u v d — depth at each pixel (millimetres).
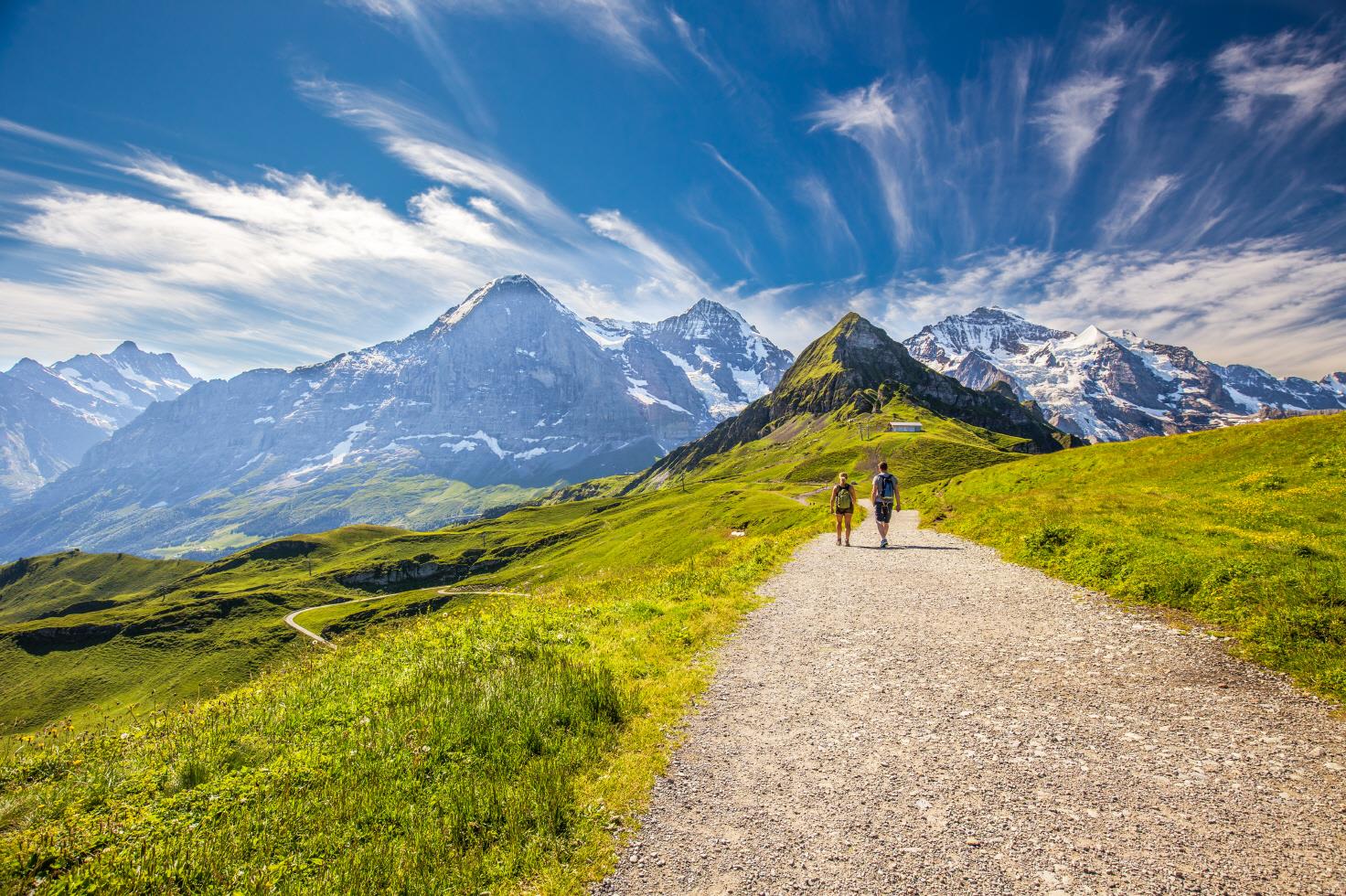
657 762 9102
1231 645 12141
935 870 6586
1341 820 6934
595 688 11172
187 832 7594
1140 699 10312
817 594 19062
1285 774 7883
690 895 6488
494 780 8625
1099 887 6207
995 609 16156
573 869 6949
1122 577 17000
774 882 6586
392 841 7426
